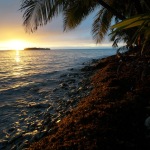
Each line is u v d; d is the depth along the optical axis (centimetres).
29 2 625
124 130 359
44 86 1160
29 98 887
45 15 662
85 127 384
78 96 804
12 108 734
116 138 334
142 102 462
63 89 1022
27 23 649
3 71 2202
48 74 1767
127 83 672
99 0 744
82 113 468
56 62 3606
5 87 1176
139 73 718
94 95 614
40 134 482
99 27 1173
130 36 741
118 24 177
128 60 1172
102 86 724
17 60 4681
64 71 1938
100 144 320
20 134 506
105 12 1102
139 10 753
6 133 527
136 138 339
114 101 507
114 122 386
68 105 707
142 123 382
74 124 420
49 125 534
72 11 799
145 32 202
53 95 912
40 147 377
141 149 312
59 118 574
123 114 414
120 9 952
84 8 800
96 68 1703
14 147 450
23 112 686
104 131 353
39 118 618
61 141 368
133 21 174
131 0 757
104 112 427
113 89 603
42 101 820
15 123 589
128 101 464
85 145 325
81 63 3089
